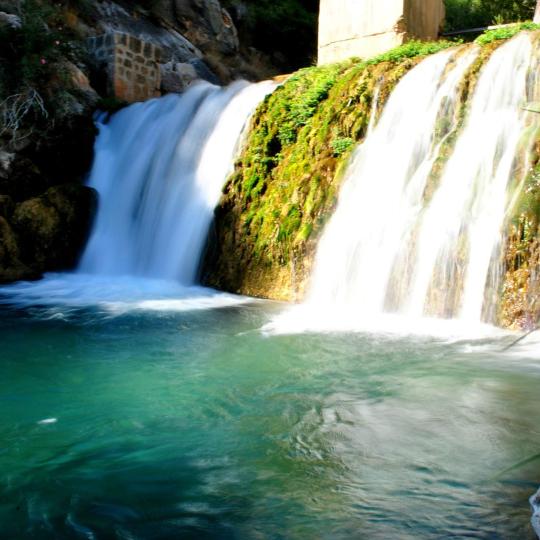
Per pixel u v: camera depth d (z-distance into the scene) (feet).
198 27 83.46
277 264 34.45
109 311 29.63
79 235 44.83
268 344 22.72
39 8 51.19
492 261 25.25
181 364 20.22
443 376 18.22
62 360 20.83
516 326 24.17
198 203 41.47
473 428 14.03
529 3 84.79
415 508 10.55
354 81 36.78
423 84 33.35
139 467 12.44
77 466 12.48
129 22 74.13
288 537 9.79
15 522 10.39
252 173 38.29
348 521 10.19
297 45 94.73
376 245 29.94
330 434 13.88
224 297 34.22
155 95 62.49
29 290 36.14
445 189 28.86
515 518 10.11
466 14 87.04
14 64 46.42
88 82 55.72
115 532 10.05
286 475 11.94
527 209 24.73
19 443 13.67
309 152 36.81
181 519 10.39
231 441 13.64
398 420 14.67
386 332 24.30
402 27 45.34
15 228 41.70
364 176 33.09
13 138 44.37
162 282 39.81
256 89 44.68
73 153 47.96
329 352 21.40
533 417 14.67
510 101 29.27
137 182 46.70
